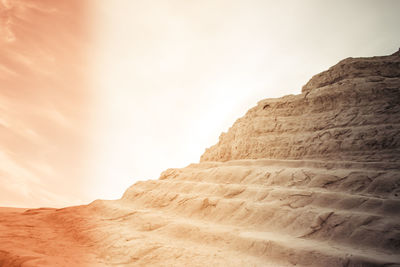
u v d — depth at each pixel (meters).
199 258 10.76
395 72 19.95
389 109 17.25
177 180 23.12
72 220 19.28
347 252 9.16
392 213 10.65
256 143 21.80
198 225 13.98
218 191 17.38
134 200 22.45
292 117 21.22
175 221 15.05
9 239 13.67
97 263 10.98
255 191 15.50
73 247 13.45
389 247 9.29
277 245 10.53
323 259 9.21
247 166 19.53
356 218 10.72
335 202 12.29
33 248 12.40
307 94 21.25
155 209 19.14
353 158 16.09
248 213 14.09
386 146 15.59
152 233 14.48
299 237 11.22
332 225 11.01
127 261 11.27
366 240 9.85
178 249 11.69
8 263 9.98
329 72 22.17
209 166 23.78
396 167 13.61
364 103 18.28
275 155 20.02
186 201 17.84
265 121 22.31
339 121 18.45
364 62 20.72
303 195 13.45
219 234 12.65
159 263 10.76
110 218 18.95
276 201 13.93
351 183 13.34
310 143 18.53
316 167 16.20
